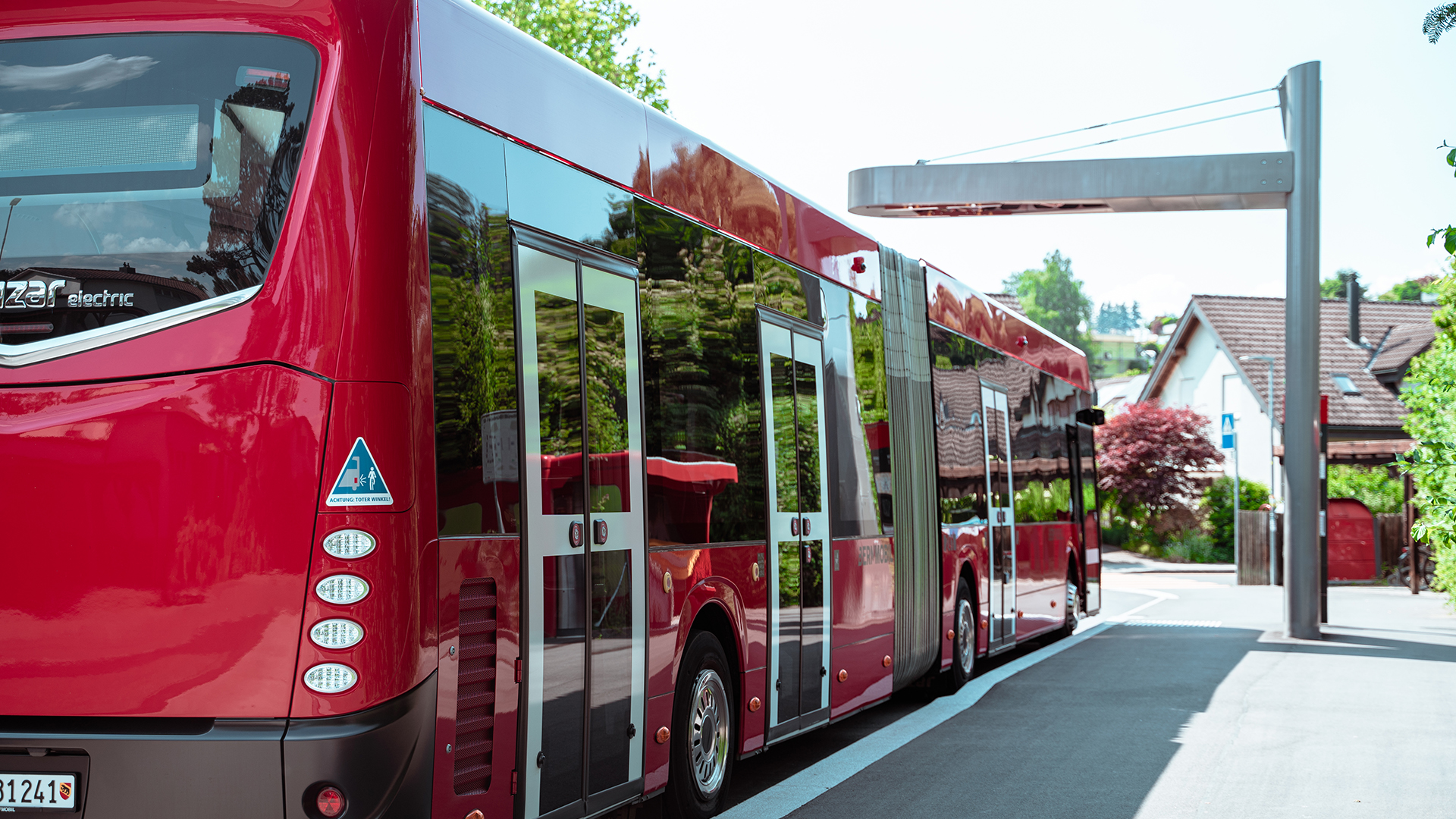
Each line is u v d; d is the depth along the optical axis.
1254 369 46.72
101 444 4.02
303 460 3.94
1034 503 14.85
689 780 6.25
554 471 5.02
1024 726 9.85
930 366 11.09
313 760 3.82
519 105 5.00
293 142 4.08
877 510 9.37
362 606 3.91
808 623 7.84
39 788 3.95
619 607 5.52
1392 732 9.53
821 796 7.34
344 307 3.99
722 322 6.86
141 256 4.09
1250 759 8.46
